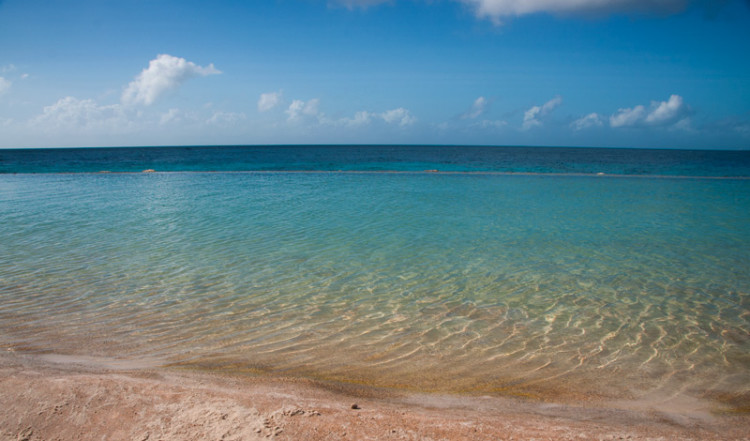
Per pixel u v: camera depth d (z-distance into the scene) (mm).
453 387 4133
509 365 4625
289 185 24953
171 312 5977
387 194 20484
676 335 5445
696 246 10266
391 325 5668
